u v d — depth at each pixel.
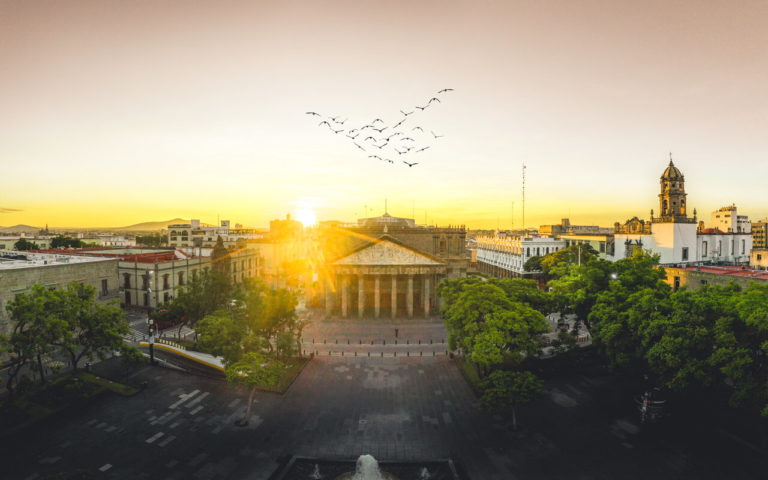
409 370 50.66
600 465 31.00
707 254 98.56
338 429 36.19
